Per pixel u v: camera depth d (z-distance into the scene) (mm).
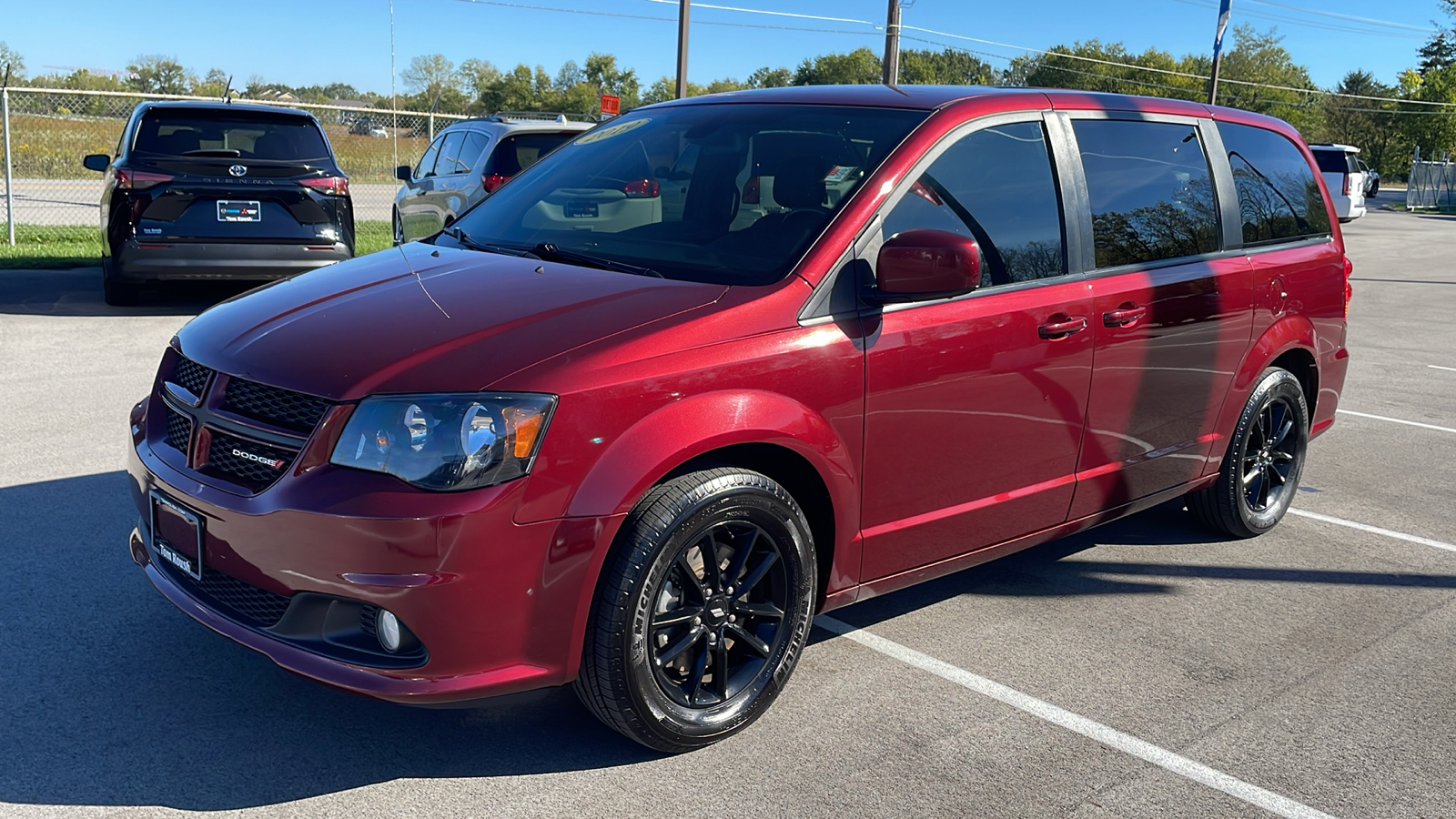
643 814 2750
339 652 2705
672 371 2828
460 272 3367
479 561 2600
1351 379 9305
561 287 3141
